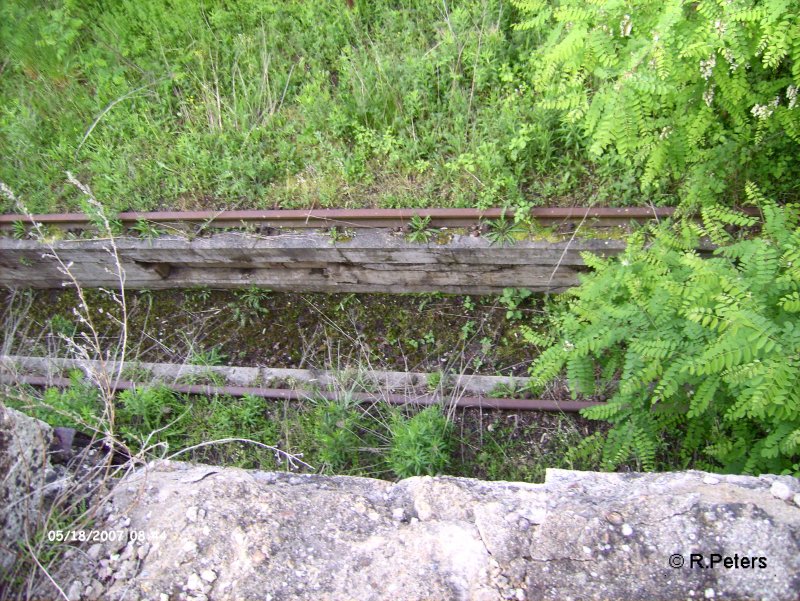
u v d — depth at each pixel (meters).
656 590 2.84
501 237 4.91
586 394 4.33
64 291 6.11
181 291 5.94
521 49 5.64
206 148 5.64
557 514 3.14
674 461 4.31
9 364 5.20
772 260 3.32
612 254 4.83
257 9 6.34
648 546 2.96
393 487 3.61
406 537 3.20
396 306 5.60
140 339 5.69
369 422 4.82
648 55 3.79
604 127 4.07
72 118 6.00
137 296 5.98
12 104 6.24
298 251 5.23
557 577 2.94
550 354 4.16
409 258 5.16
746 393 3.11
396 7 6.29
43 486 3.29
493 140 5.20
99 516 3.43
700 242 4.63
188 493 3.48
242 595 3.03
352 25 6.04
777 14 3.38
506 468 4.53
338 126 5.52
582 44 4.11
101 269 5.75
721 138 4.46
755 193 4.13
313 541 3.24
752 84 4.20
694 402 3.48
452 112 5.47
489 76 5.52
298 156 5.53
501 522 3.17
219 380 5.17
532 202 4.96
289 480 3.78
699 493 3.14
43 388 5.25
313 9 6.25
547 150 5.04
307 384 5.02
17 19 6.53
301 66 6.00
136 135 5.87
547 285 5.27
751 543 2.88
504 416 4.74
